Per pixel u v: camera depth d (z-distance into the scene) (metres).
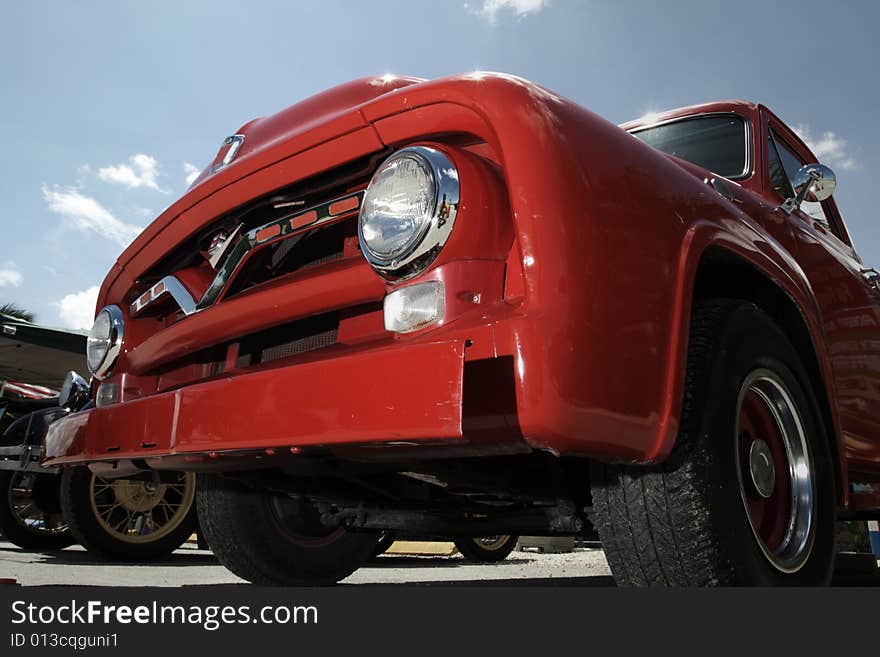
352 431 1.27
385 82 1.97
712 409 1.51
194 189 1.90
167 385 2.14
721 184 2.15
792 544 1.76
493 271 1.36
